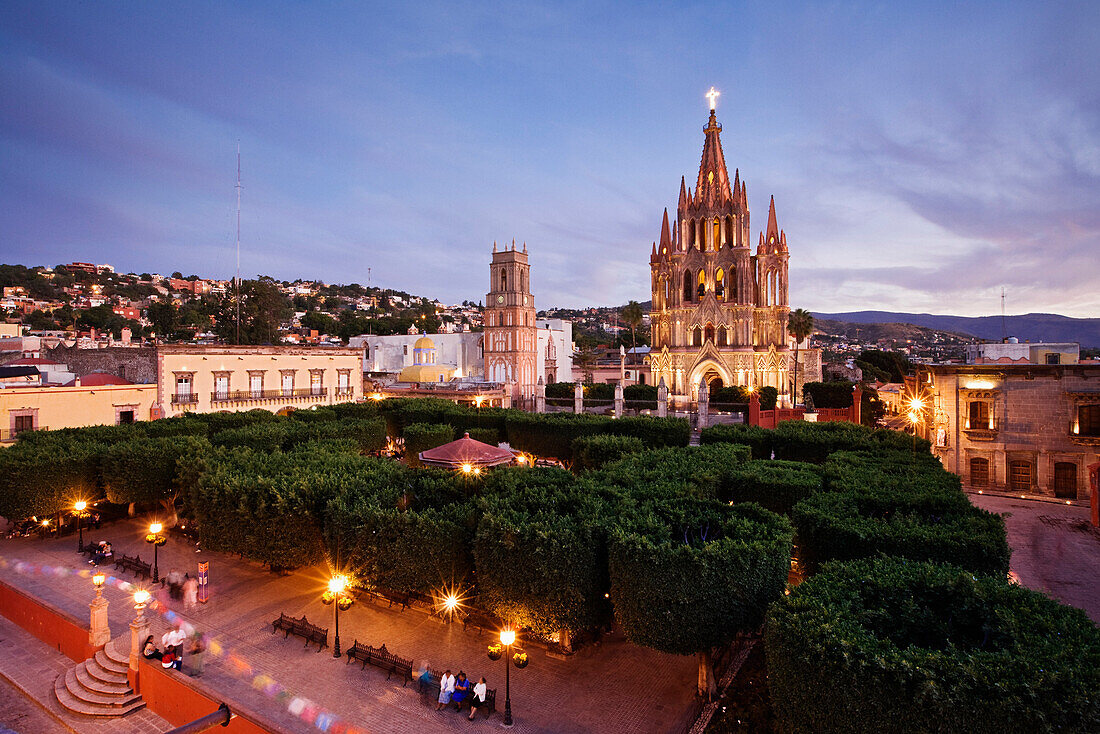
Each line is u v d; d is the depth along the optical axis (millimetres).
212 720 14586
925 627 14641
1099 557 28391
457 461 34156
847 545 19938
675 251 90062
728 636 17203
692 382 86875
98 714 19062
